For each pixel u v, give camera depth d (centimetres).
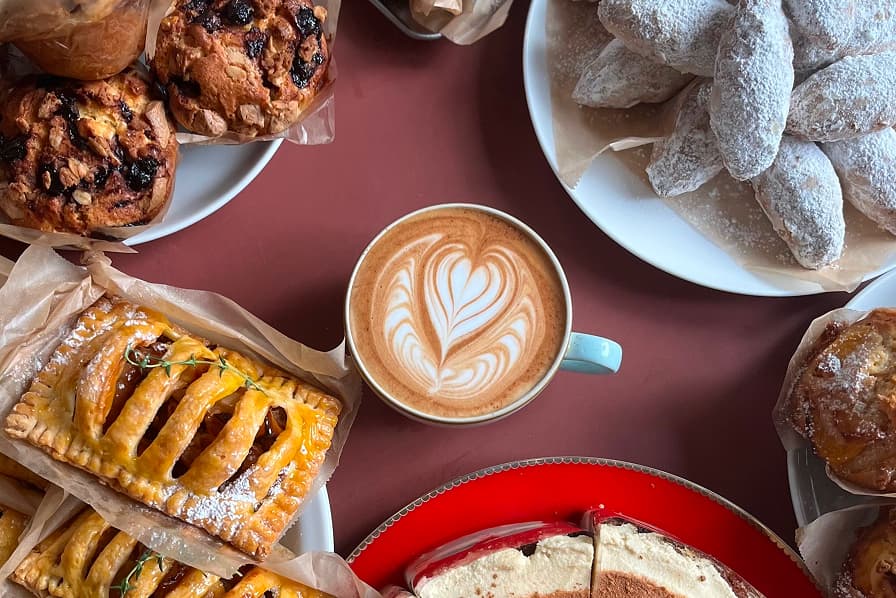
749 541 58
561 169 60
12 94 56
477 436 60
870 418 56
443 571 56
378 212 61
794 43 58
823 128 58
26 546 53
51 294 54
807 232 59
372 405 60
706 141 59
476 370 55
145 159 56
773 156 58
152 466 52
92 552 53
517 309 56
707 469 61
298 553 55
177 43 56
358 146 61
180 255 60
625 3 57
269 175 61
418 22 61
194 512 52
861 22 58
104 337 54
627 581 57
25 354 53
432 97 62
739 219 61
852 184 60
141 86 56
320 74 58
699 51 58
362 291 55
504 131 62
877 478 56
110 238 57
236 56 56
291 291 60
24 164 55
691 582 57
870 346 57
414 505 58
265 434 54
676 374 61
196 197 58
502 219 56
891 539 57
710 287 60
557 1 62
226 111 57
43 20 52
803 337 60
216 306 56
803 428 58
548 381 55
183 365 53
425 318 55
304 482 54
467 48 63
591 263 62
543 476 58
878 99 57
